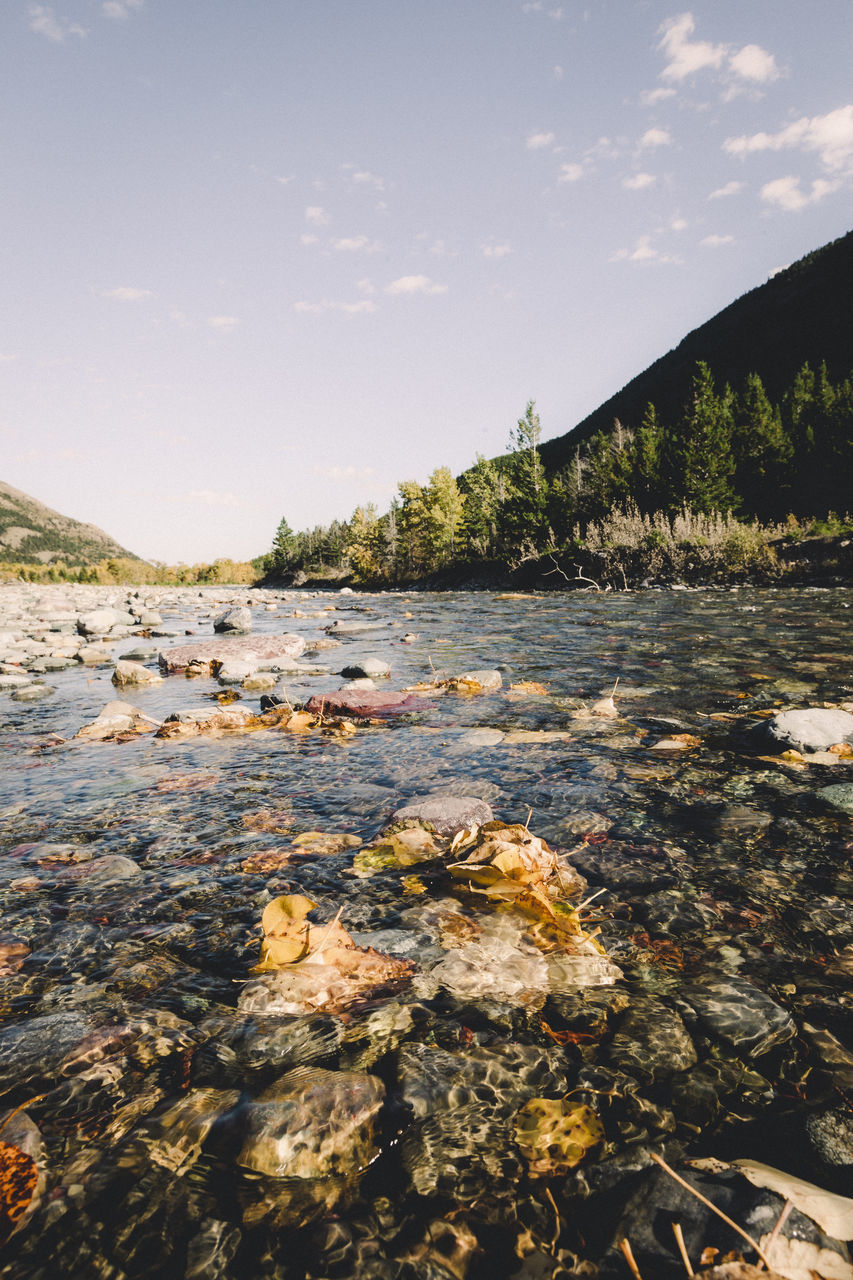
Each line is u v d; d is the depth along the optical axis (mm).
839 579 20391
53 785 3947
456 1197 1266
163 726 5262
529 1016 1788
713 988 1896
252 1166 1324
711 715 5125
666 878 2574
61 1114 1453
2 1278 1108
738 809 3240
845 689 5785
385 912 2359
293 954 2045
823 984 1921
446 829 2986
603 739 4551
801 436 45219
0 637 10625
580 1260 1136
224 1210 1242
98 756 4609
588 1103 1485
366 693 6008
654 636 9883
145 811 3465
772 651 7980
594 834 2994
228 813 3410
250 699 6645
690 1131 1410
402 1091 1507
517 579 38906
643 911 2340
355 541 77250
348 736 4941
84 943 2199
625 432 62156
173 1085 1543
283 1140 1356
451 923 2270
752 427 43500
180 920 2350
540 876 2475
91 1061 1619
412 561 63094
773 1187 1231
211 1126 1413
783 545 23719
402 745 4602
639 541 29516
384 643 10609
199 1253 1153
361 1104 1446
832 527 25109
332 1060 1613
